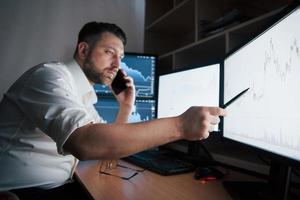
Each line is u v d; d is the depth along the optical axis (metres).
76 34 2.05
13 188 0.92
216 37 1.25
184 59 1.63
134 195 0.74
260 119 0.71
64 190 1.03
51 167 0.98
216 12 1.48
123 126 0.62
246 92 0.80
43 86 0.77
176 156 1.26
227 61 0.98
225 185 0.80
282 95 0.60
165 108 1.43
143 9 2.19
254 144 0.74
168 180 0.90
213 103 1.09
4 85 1.89
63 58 2.01
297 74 0.54
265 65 0.69
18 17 1.93
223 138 0.98
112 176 0.95
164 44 2.11
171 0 2.08
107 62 1.12
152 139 0.62
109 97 1.64
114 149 0.61
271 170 0.75
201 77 1.17
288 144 0.57
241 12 1.16
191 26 1.93
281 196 0.63
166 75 1.44
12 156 0.93
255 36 0.74
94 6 2.10
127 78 1.41
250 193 0.72
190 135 0.63
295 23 0.55
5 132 0.94
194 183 0.87
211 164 1.15
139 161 1.12
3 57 1.89
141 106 1.62
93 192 0.76
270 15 0.94
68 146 0.63
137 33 2.17
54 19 2.01
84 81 1.11
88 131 0.62
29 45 1.95
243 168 1.10
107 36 1.11
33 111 0.73
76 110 0.68
